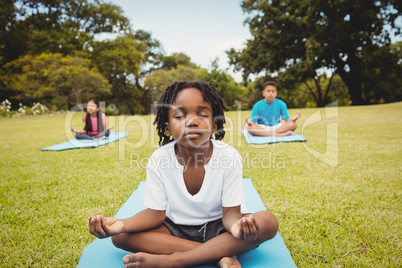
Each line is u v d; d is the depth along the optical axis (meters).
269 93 6.16
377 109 13.16
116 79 34.22
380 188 2.82
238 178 1.69
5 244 1.95
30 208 2.52
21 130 9.27
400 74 22.88
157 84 34.75
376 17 19.95
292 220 2.18
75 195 2.79
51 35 28.61
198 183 1.69
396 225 2.06
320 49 20.27
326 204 2.46
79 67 22.72
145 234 1.61
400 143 5.00
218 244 1.54
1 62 25.64
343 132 6.57
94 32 34.06
